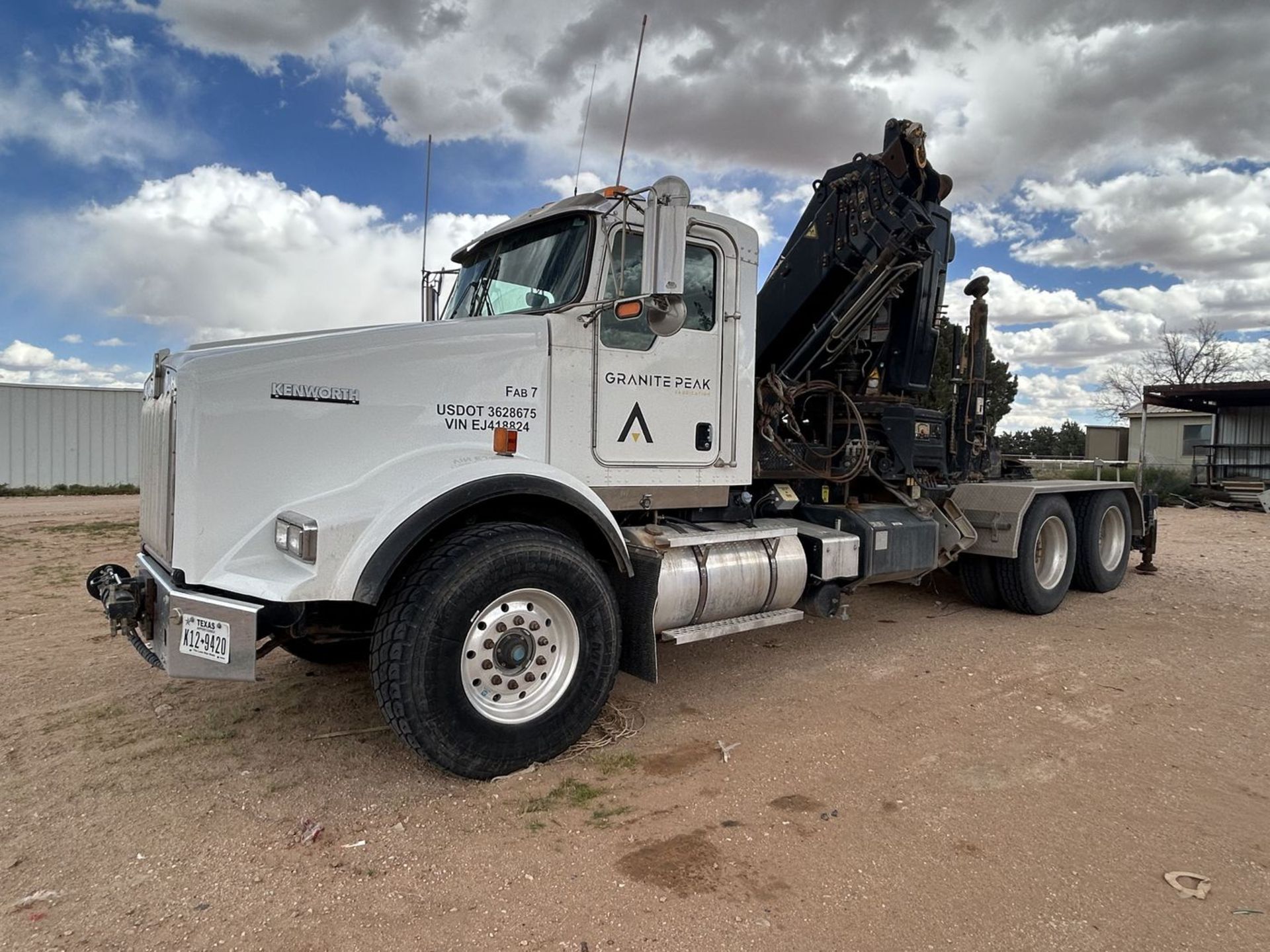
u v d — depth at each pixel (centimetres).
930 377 673
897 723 418
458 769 337
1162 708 442
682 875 273
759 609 480
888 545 564
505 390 388
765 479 535
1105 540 794
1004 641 590
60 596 748
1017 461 848
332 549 324
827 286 580
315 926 245
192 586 333
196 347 366
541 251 441
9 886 267
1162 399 2036
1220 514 1727
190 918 249
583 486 380
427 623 326
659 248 360
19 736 396
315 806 325
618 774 356
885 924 246
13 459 2108
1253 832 306
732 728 411
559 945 236
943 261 652
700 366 457
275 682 480
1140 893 264
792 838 298
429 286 542
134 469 2288
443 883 269
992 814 318
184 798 331
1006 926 246
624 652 407
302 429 347
